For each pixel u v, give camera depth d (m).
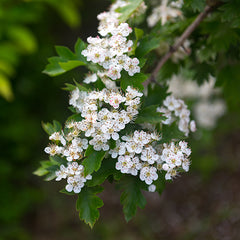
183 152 1.46
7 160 5.03
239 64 2.19
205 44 2.07
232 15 1.79
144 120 1.47
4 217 4.66
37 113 5.54
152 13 2.10
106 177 1.41
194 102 3.98
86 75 1.68
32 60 5.26
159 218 5.29
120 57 1.44
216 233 4.85
